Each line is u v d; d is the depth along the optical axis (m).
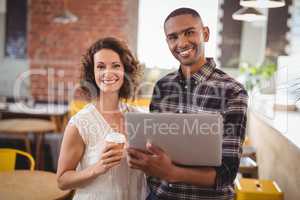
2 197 1.95
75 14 5.12
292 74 2.95
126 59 1.77
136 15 4.99
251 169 2.92
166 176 1.46
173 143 1.44
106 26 5.11
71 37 5.16
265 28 4.76
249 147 3.30
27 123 4.19
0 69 5.25
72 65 5.15
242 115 1.59
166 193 1.79
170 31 1.80
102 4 5.08
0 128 3.95
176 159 1.47
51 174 2.34
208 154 1.44
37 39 5.19
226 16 4.89
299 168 1.89
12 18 5.21
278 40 4.71
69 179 1.61
